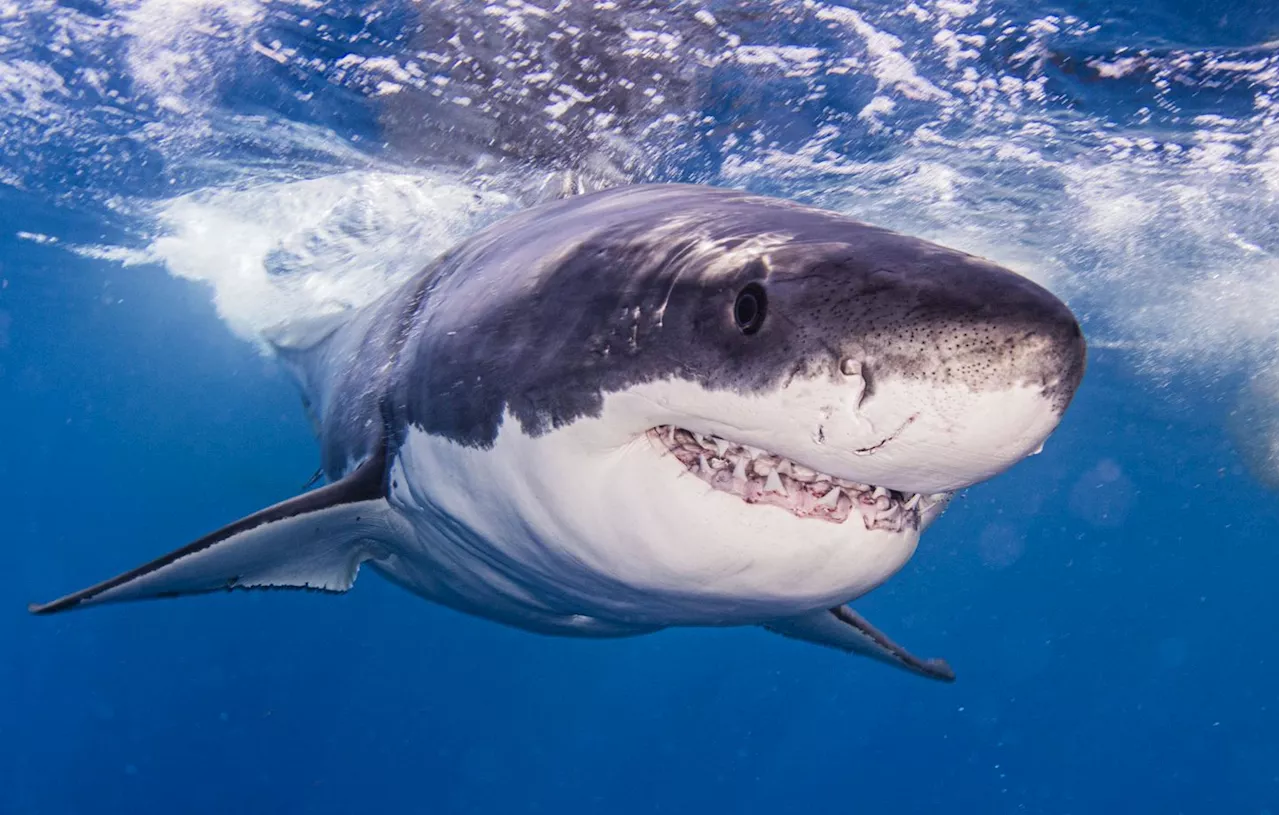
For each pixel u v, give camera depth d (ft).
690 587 7.47
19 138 30.91
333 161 26.21
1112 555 128.26
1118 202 29.32
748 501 7.05
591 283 7.86
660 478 7.30
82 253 49.01
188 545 10.27
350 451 12.91
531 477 8.18
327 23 20.24
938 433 5.64
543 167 24.07
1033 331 5.50
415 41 20.49
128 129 27.63
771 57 20.13
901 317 5.75
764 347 6.24
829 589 7.09
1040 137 24.29
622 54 20.27
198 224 34.83
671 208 8.58
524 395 8.03
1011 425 5.54
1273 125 23.31
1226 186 27.73
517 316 8.48
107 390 116.98
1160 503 97.40
